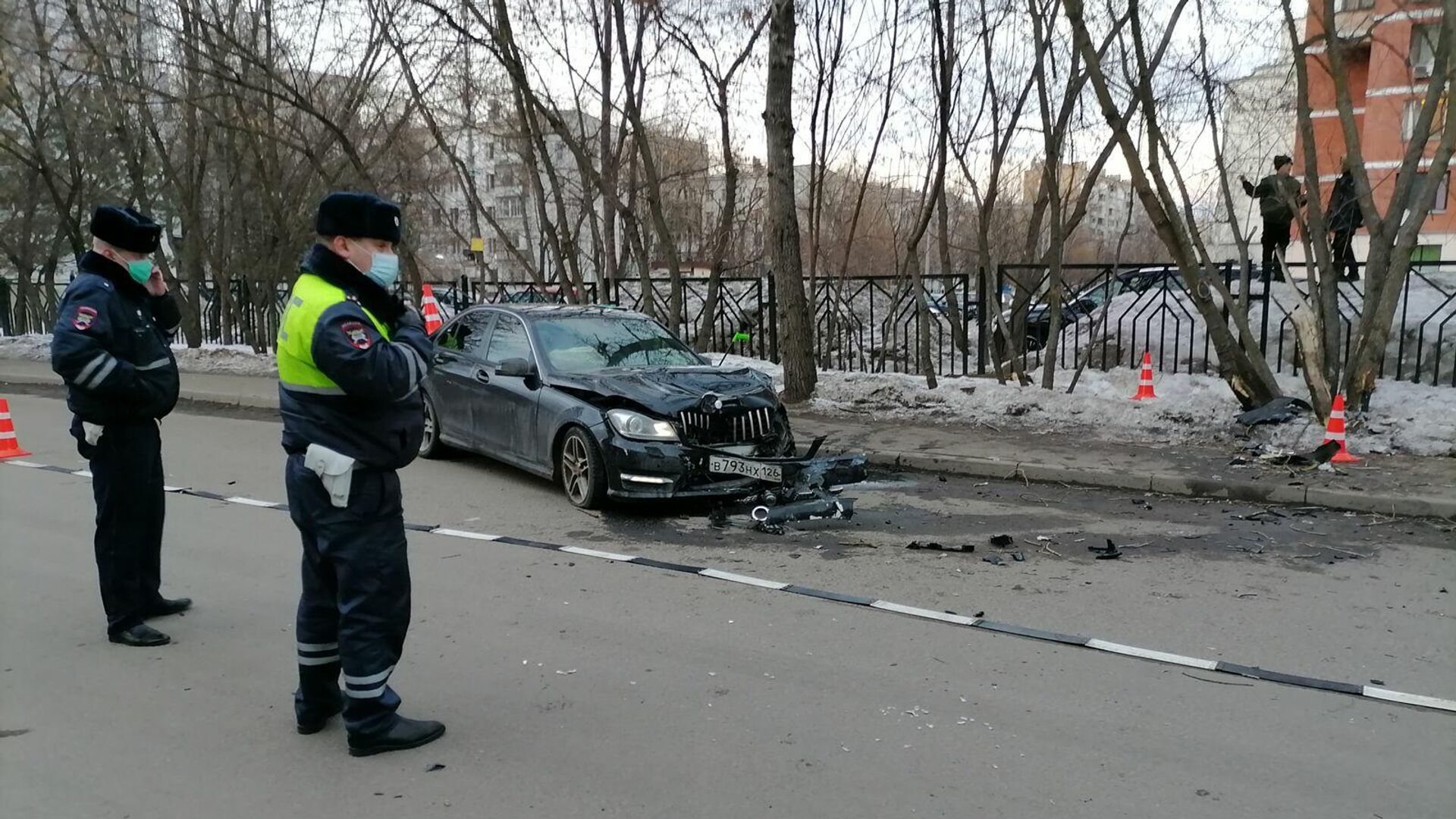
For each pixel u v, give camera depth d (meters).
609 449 6.88
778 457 7.27
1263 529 6.71
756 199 20.78
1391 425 8.86
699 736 3.63
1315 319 9.27
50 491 7.93
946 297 13.30
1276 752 3.52
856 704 3.92
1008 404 10.72
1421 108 9.14
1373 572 5.71
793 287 11.85
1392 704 3.93
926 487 8.14
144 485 4.53
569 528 6.74
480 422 8.41
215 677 4.19
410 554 6.09
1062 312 13.86
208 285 24.92
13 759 3.47
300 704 3.63
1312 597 5.26
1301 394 10.28
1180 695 4.00
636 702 3.94
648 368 7.88
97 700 3.96
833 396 11.84
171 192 21.38
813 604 5.14
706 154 20.75
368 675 3.38
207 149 18.70
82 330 4.18
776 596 5.27
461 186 19.14
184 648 4.52
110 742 3.60
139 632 4.55
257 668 4.29
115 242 4.36
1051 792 3.23
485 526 6.79
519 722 3.76
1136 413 9.99
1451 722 3.76
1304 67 9.19
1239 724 3.74
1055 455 8.75
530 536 6.52
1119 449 8.99
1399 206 9.04
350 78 16.48
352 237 3.23
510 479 8.38
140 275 4.45
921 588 5.40
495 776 3.34
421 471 8.72
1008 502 7.57
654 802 3.17
